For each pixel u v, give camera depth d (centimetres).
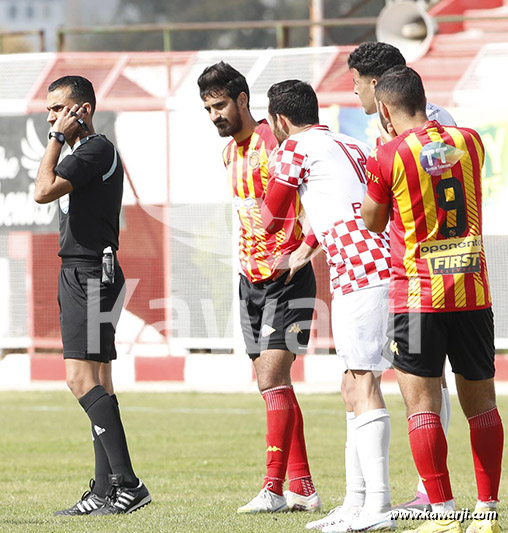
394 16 5406
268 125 2131
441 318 1683
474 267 1677
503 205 4722
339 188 1889
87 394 2027
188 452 3114
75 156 2008
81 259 2031
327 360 4875
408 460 2912
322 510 2103
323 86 4928
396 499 2220
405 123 1723
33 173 5088
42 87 5184
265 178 2097
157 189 4916
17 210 5116
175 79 5072
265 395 2100
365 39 6838
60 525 1884
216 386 4947
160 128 4944
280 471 2072
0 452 3152
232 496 2312
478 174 1694
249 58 5059
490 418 1725
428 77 5000
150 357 5031
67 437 3491
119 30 5569
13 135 5112
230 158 2161
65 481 2595
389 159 1675
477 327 1691
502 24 6894
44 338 5219
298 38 18238
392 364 1770
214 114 2111
